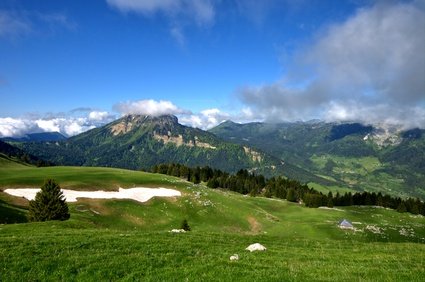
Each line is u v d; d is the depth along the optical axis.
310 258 27.38
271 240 37.91
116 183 106.50
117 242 29.69
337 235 81.94
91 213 79.75
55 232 36.94
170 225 86.38
